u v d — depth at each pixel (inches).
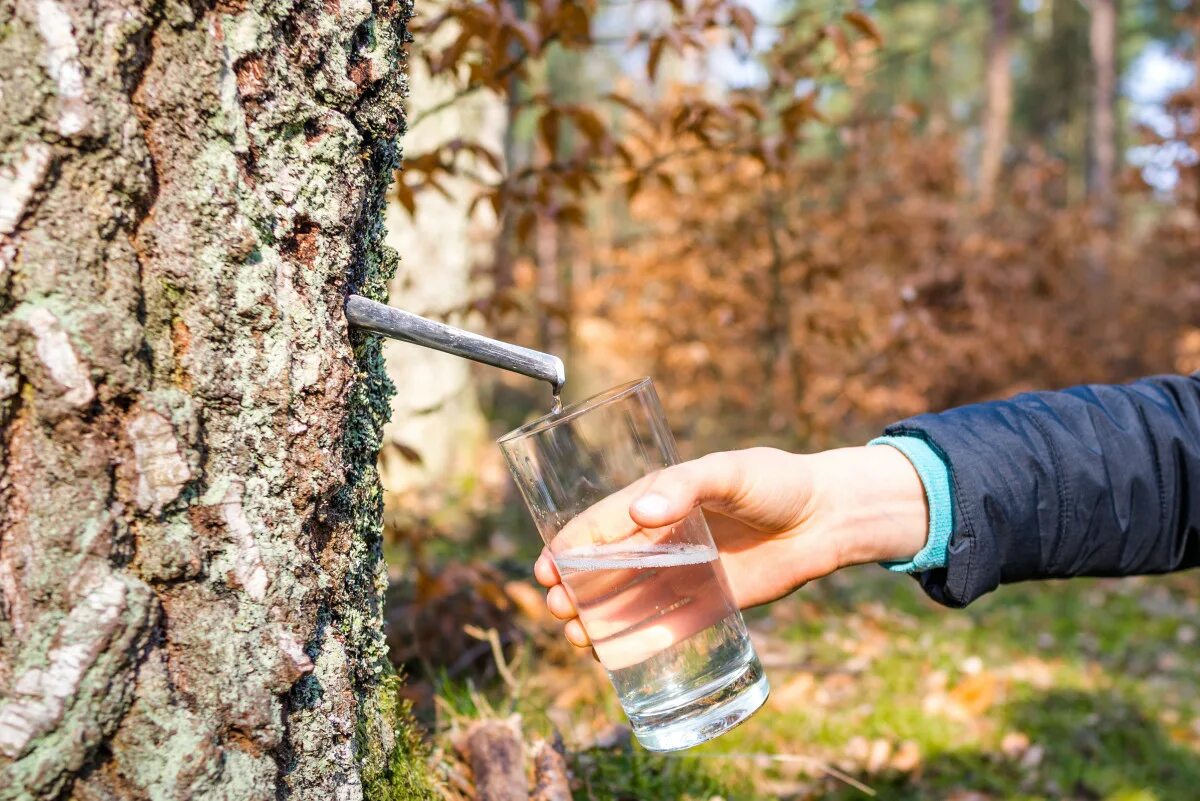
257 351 34.4
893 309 231.8
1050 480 51.0
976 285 257.8
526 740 67.9
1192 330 298.2
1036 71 829.8
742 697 43.9
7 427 29.6
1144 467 51.6
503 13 82.2
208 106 32.5
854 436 287.6
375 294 41.9
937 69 866.1
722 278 239.6
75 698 29.8
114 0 30.0
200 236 32.7
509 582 114.1
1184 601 175.6
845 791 93.4
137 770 31.5
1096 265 346.3
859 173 253.9
